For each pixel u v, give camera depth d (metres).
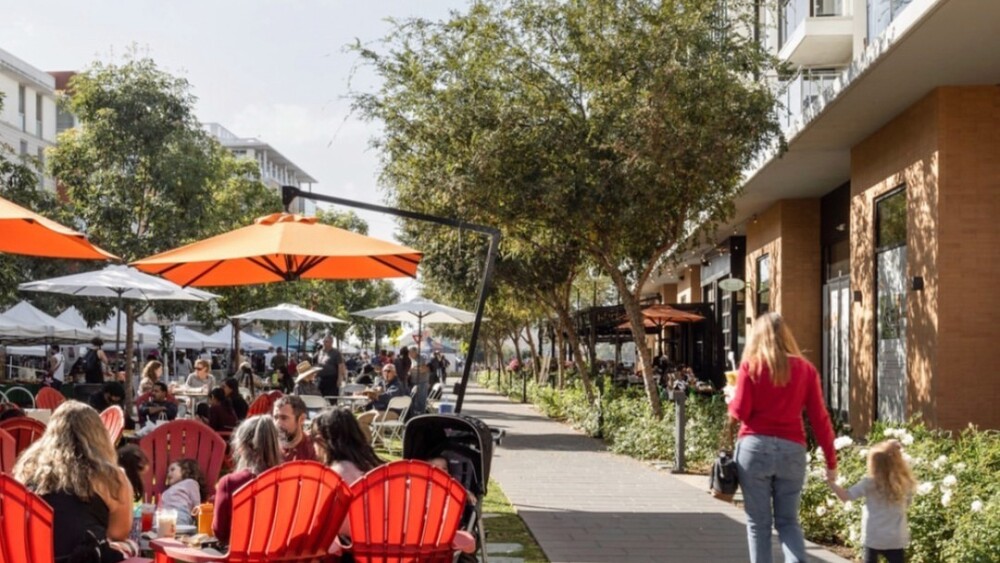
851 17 21.20
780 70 17.39
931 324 15.43
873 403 18.59
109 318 31.20
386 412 19.11
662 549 9.59
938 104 15.32
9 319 23.17
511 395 42.78
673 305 34.38
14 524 4.98
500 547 9.62
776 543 9.70
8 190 21.66
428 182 17.23
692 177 15.99
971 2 11.98
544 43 16.50
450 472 7.89
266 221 9.94
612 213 16.34
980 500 8.25
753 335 7.26
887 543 7.22
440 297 34.12
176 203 28.12
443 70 17.23
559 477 15.06
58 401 14.42
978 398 15.05
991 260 15.12
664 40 15.78
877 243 18.59
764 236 27.45
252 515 5.41
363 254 9.08
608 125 15.77
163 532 6.22
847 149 19.94
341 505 5.61
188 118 28.84
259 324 56.16
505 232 18.80
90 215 27.84
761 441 7.14
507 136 16.00
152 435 9.23
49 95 66.12
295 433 8.27
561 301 27.45
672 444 16.86
